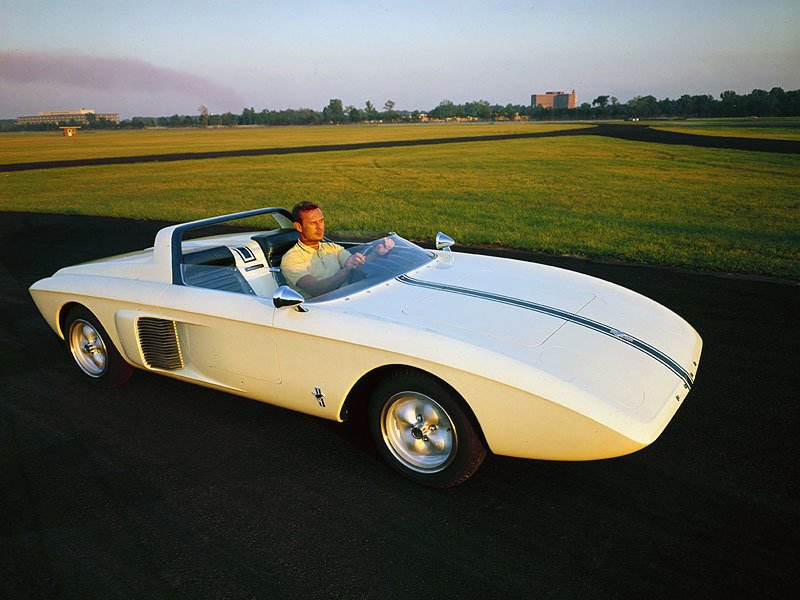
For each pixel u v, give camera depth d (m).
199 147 55.19
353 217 12.96
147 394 4.60
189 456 3.63
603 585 2.42
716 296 6.44
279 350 3.41
